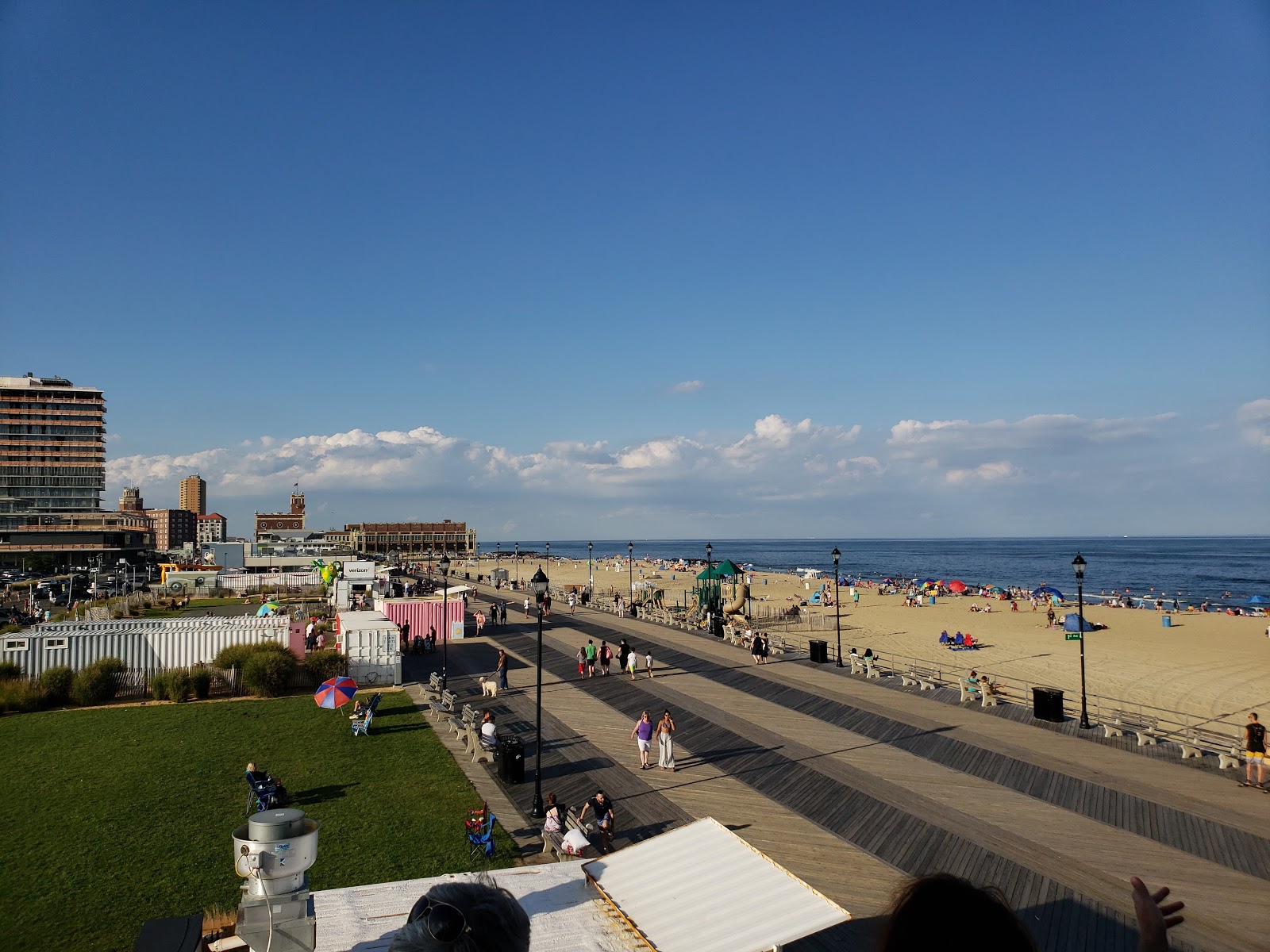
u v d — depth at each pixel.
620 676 35.00
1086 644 50.09
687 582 131.38
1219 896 14.01
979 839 16.75
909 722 26.19
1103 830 17.09
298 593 82.69
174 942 9.80
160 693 31.92
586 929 10.99
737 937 10.53
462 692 33.00
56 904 14.15
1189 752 21.91
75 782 21.06
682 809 18.91
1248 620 65.44
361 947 10.47
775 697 30.38
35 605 68.19
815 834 17.27
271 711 29.88
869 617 66.19
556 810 16.84
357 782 21.00
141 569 138.50
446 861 15.84
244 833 9.96
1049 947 12.53
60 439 150.12
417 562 186.00
